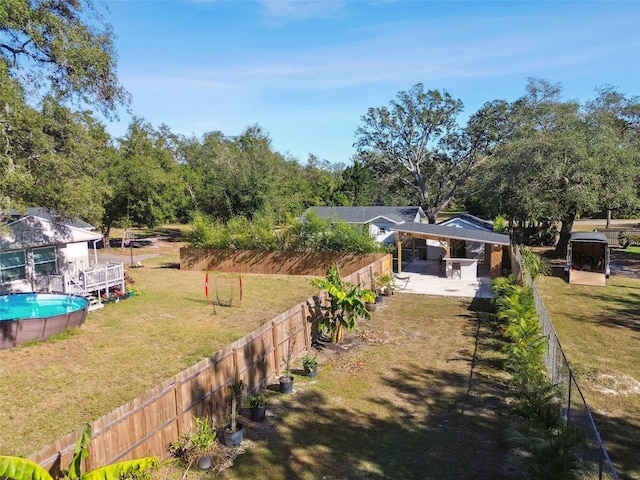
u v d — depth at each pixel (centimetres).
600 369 1129
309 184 6481
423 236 2406
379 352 1269
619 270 2542
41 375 1088
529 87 4016
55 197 1609
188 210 4184
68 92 1512
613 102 3594
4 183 1308
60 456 529
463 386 1044
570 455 634
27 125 1394
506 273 2397
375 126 4781
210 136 7188
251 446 794
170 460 713
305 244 2591
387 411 930
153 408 689
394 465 739
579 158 2639
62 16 1466
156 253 3581
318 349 1292
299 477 707
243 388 931
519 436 725
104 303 1817
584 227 4719
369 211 3916
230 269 2709
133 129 4359
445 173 4816
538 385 887
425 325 1527
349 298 1301
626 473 703
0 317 1508
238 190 3938
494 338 1377
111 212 3538
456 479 700
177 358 1201
